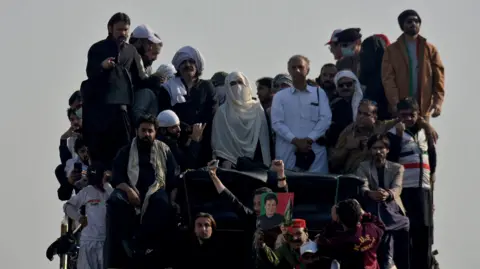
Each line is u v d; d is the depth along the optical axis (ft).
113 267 64.64
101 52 69.21
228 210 63.87
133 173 64.85
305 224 60.90
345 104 71.26
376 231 58.08
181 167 67.56
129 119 69.00
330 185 65.41
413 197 69.15
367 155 67.72
